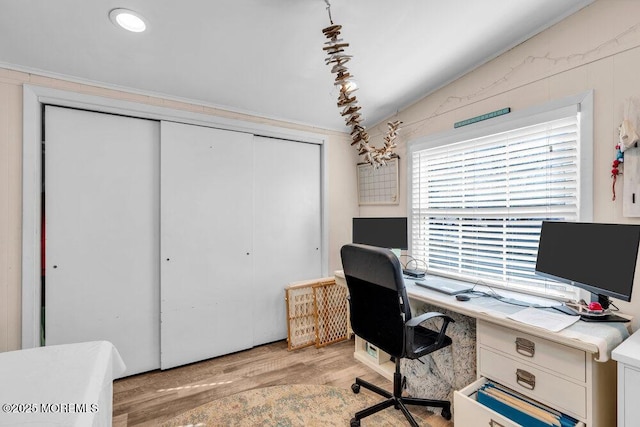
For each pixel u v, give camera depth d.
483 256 2.30
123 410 1.96
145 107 2.34
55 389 1.16
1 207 1.92
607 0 1.62
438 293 2.03
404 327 1.56
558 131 1.85
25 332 1.97
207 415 1.90
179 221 2.50
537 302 1.81
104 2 1.50
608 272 1.38
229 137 2.73
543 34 1.88
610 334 1.31
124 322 2.33
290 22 1.71
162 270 2.43
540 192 1.96
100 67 2.02
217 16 1.63
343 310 3.14
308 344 2.94
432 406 1.86
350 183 3.45
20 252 1.97
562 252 1.62
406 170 2.89
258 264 2.92
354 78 2.34
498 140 2.17
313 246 3.24
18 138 1.96
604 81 1.63
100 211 2.25
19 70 1.95
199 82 2.28
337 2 1.57
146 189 2.42
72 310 2.16
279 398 2.07
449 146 2.51
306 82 2.37
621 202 1.58
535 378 1.43
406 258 2.90
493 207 2.23
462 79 2.36
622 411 1.16
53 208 2.10
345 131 3.39
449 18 1.75
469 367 1.88
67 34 1.70
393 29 1.82
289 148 3.11
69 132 2.15
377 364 2.44
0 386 1.17
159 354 2.46
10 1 1.47
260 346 2.92
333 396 2.09
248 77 2.26
